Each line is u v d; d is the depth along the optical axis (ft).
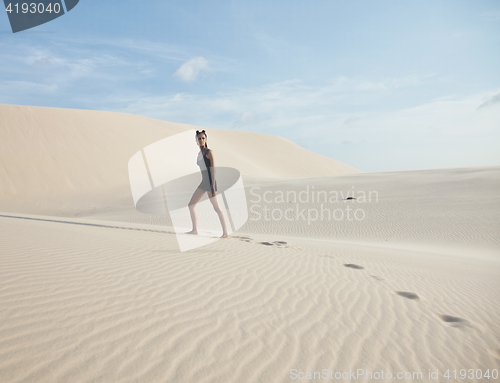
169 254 16.17
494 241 45.50
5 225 22.44
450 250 41.63
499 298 15.33
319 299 11.57
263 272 14.51
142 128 185.06
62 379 5.74
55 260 12.79
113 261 13.58
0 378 5.46
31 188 110.63
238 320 9.05
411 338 9.23
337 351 7.97
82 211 91.86
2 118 138.92
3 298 8.52
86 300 9.11
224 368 6.73
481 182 77.25
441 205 63.72
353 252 25.63
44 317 7.80
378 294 13.04
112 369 6.21
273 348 7.75
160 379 6.13
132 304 9.23
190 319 8.75
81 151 138.00
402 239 49.60
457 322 11.08
